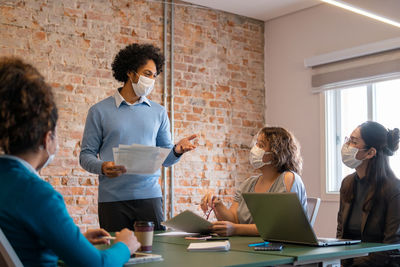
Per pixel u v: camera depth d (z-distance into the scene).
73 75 4.66
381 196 2.56
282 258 1.71
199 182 5.46
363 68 5.05
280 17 6.01
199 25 5.61
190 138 3.08
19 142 1.29
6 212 1.25
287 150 2.74
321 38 5.54
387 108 4.98
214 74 5.69
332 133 5.43
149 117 3.10
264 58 6.17
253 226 2.52
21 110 1.26
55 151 1.38
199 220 2.46
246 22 6.04
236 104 5.86
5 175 1.28
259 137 2.80
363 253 2.01
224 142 5.70
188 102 5.45
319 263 1.88
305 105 5.65
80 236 1.30
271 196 2.09
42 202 1.26
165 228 3.01
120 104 3.04
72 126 4.61
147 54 3.08
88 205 4.65
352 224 2.71
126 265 1.57
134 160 2.46
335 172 5.39
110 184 2.89
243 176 5.84
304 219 2.01
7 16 4.34
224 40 5.82
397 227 2.46
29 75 1.29
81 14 4.75
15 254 1.23
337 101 5.43
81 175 4.63
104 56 4.86
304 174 5.59
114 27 4.96
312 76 5.53
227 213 2.83
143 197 2.92
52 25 4.57
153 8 5.26
